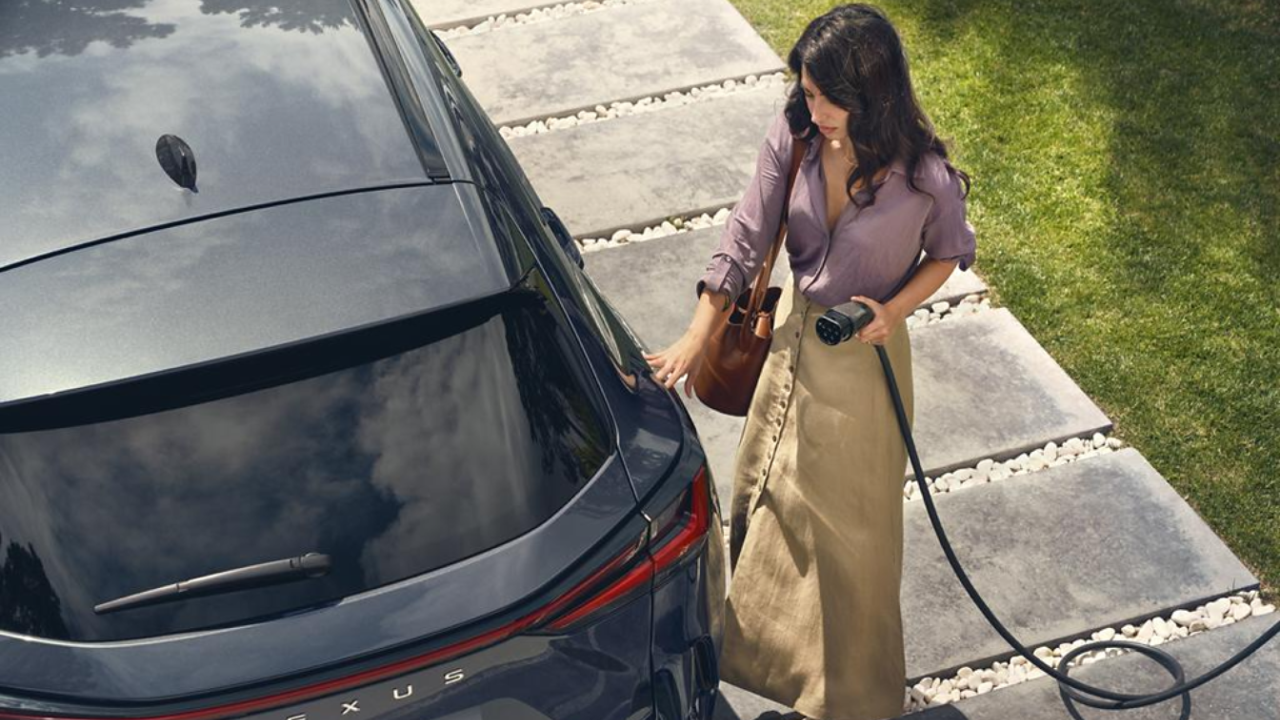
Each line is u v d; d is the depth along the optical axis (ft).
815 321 10.21
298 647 7.91
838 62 8.78
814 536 10.78
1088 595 13.53
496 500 8.46
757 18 22.49
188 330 8.23
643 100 20.59
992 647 13.08
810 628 11.10
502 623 8.17
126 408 8.14
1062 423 15.29
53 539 8.02
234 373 8.21
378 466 8.32
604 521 8.66
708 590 9.64
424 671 8.11
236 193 9.14
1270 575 13.83
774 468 10.80
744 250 10.27
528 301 9.05
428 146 9.82
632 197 18.56
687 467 9.26
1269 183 18.56
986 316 16.69
